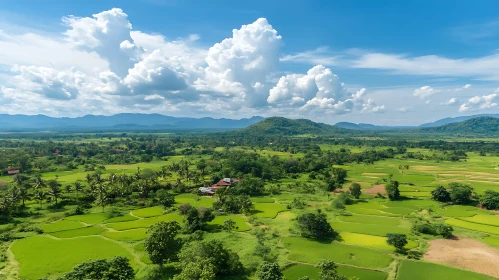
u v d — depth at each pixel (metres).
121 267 53.75
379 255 69.62
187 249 63.78
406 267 64.06
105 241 78.50
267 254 69.06
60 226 89.56
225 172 170.00
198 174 162.12
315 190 143.62
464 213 102.88
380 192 136.75
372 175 179.75
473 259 68.88
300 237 81.44
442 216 100.06
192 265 53.66
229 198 111.81
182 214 101.94
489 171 185.50
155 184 138.12
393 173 183.88
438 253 71.88
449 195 118.38
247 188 134.88
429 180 160.12
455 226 90.50
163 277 59.44
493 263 66.94
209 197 129.50
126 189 126.44
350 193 131.50
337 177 160.00
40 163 188.75
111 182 130.12
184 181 157.00
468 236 82.62
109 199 118.62
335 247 74.50
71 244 76.00
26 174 165.75
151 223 93.44
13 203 99.38
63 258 67.19
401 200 122.19
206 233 84.06
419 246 75.81
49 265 63.47
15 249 72.12
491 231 86.19
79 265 52.34
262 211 107.38
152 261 61.97
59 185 131.50
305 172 194.38
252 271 62.16
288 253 71.25
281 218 100.19
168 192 134.00
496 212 104.56
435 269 63.25
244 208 105.88
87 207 110.88
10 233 81.56
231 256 62.84
